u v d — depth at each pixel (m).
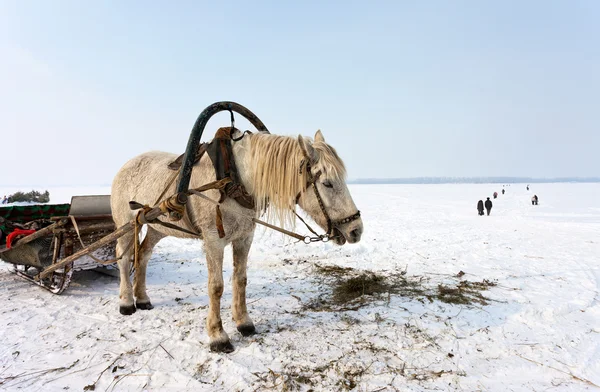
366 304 3.92
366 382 2.38
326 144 2.66
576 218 16.94
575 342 2.99
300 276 5.27
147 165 3.68
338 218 2.58
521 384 2.38
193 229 3.09
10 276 5.27
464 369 2.55
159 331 3.25
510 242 8.86
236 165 2.89
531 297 4.18
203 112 2.79
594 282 4.89
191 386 2.38
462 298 4.10
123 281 3.77
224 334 2.92
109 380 2.45
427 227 12.64
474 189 70.94
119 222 3.85
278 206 2.76
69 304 4.01
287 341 3.00
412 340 3.00
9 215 4.89
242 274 3.21
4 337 3.12
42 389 2.35
